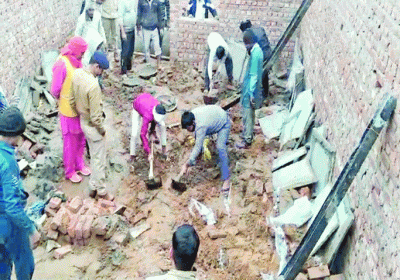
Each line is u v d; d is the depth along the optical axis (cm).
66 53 462
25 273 375
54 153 580
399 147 292
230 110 693
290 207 471
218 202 508
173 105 698
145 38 799
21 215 326
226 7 797
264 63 665
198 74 813
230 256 434
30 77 711
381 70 347
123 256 433
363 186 359
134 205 501
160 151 586
